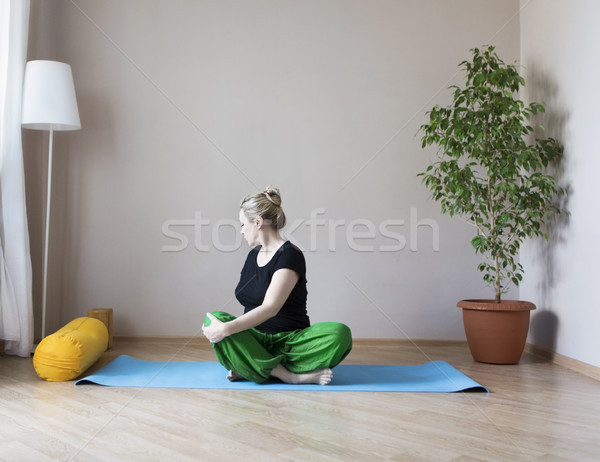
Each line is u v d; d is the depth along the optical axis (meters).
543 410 2.14
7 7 3.20
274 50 3.91
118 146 3.89
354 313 3.83
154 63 3.90
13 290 3.20
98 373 2.74
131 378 2.64
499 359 3.16
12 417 1.98
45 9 3.82
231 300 3.85
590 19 2.89
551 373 2.91
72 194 3.86
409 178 3.86
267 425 1.90
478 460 1.57
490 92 3.19
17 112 3.23
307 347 2.54
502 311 3.13
